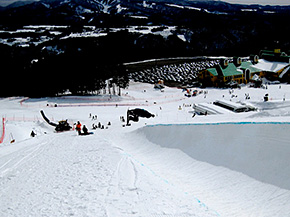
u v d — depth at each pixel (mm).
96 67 90250
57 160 15680
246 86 86625
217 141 13430
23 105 68562
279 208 8203
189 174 11984
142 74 120438
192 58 161625
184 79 112375
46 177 12352
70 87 85812
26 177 12734
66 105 68375
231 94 72562
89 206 8352
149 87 100438
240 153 11781
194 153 13883
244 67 94375
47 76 83000
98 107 65750
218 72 91312
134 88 100125
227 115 34969
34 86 83562
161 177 11039
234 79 90625
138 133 20812
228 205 8930
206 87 91750
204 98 71562
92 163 13766
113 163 13297
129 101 76062
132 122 36531
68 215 7918
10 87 87812
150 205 8070
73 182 11008
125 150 17547
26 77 86562
